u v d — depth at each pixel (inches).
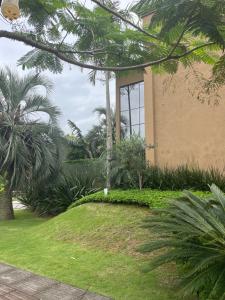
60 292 193.0
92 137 1054.4
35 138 508.4
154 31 142.0
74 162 581.6
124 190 414.0
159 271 211.8
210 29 119.9
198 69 285.7
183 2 114.0
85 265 238.1
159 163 510.3
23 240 331.3
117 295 184.9
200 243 161.0
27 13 143.5
